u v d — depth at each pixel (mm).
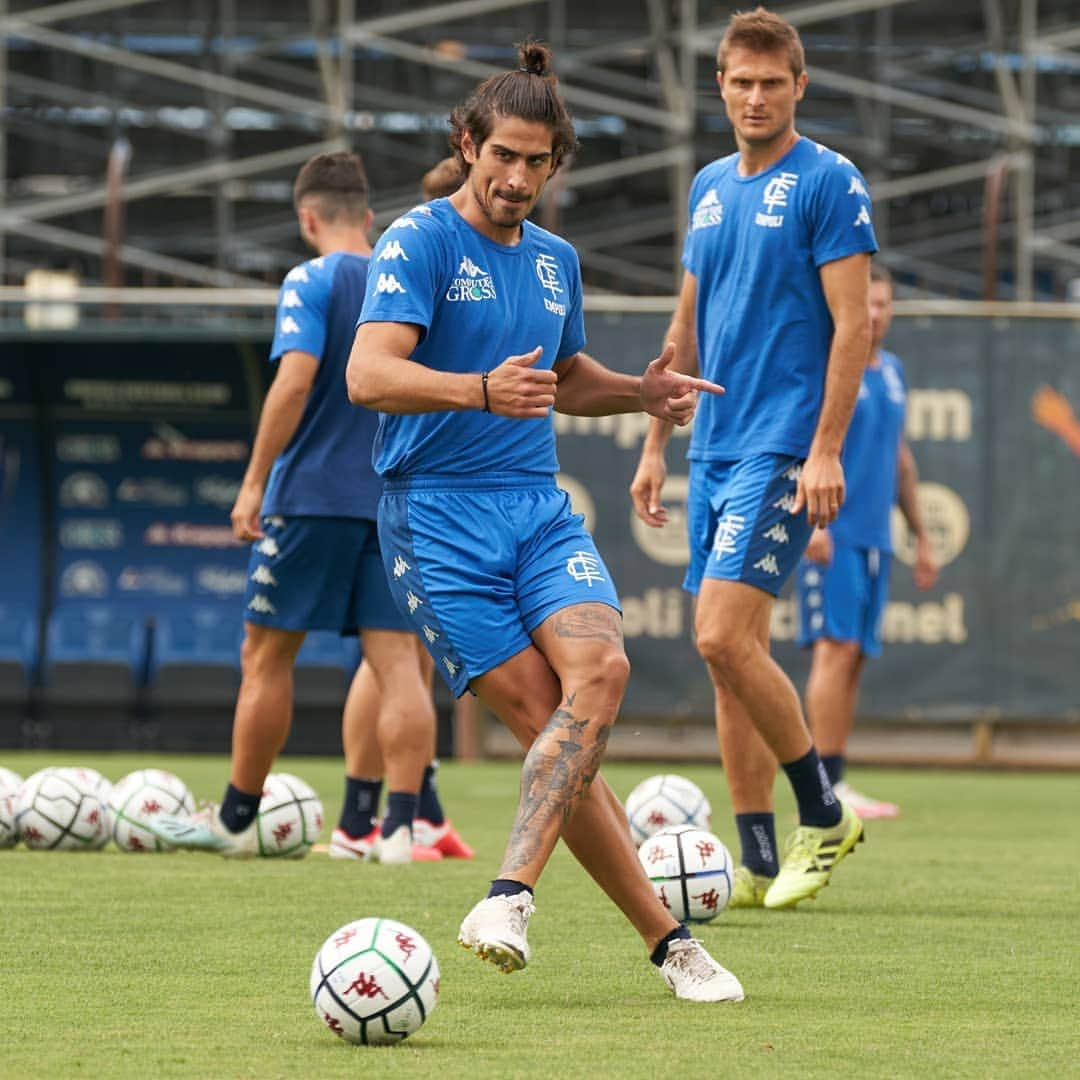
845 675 35219
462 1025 14156
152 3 79750
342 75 78062
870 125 82562
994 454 51344
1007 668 51312
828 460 20641
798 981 16422
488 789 45062
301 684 58562
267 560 24812
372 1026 13172
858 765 57062
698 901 19953
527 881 14125
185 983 15898
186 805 27656
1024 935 19672
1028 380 51312
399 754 25969
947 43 81500
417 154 82688
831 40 80938
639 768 55031
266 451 24531
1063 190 86875
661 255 86875
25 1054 12828
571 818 14445
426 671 27438
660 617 51656
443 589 15164
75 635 60312
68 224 83562
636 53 81125
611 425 51844
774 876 22375
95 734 59781
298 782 27094
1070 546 51281
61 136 82312
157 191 79562
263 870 25000
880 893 23797
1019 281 77562
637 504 22359
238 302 53594
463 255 15336
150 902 21312
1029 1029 14133
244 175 81625
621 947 18375
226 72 80188
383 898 21859
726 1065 12578
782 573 21156
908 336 51531
